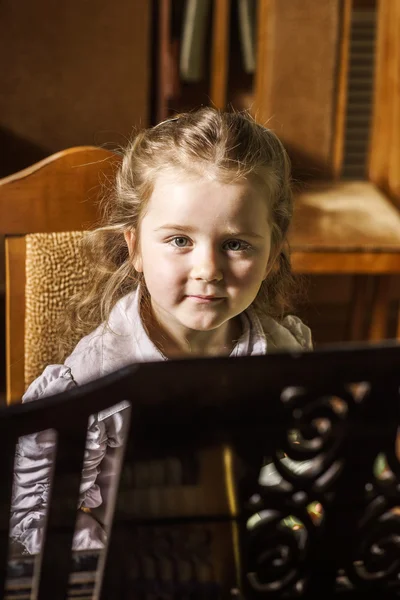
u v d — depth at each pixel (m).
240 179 1.41
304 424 0.86
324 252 2.99
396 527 0.95
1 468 0.80
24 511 1.35
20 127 3.53
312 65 3.56
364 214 3.29
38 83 3.49
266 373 0.83
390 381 0.86
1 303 3.56
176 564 0.91
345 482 0.91
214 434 0.84
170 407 0.82
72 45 3.46
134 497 0.87
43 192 1.84
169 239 1.43
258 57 3.59
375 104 3.64
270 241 1.50
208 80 4.03
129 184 1.55
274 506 0.90
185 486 0.87
